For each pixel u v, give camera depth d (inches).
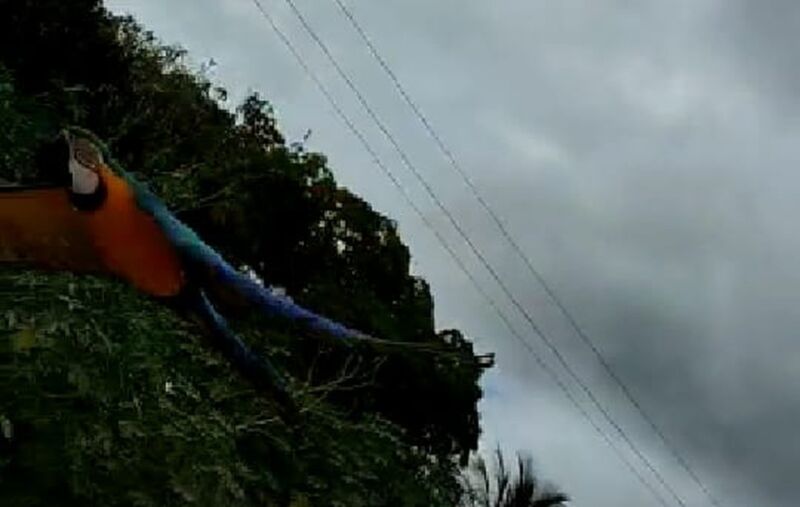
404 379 677.9
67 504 339.3
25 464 336.5
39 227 195.3
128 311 385.4
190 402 410.0
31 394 342.6
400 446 538.3
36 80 667.4
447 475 587.8
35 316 352.8
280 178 702.5
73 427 343.3
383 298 732.0
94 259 197.2
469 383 701.3
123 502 347.6
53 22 675.4
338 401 600.4
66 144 195.9
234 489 382.6
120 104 687.7
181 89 729.6
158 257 193.0
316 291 690.2
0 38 665.0
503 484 700.0
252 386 200.8
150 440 362.3
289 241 704.4
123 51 713.6
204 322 196.9
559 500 703.1
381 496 512.1
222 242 676.1
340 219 724.0
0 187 196.5
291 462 464.4
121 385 356.8
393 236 739.4
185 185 575.2
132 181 195.9
